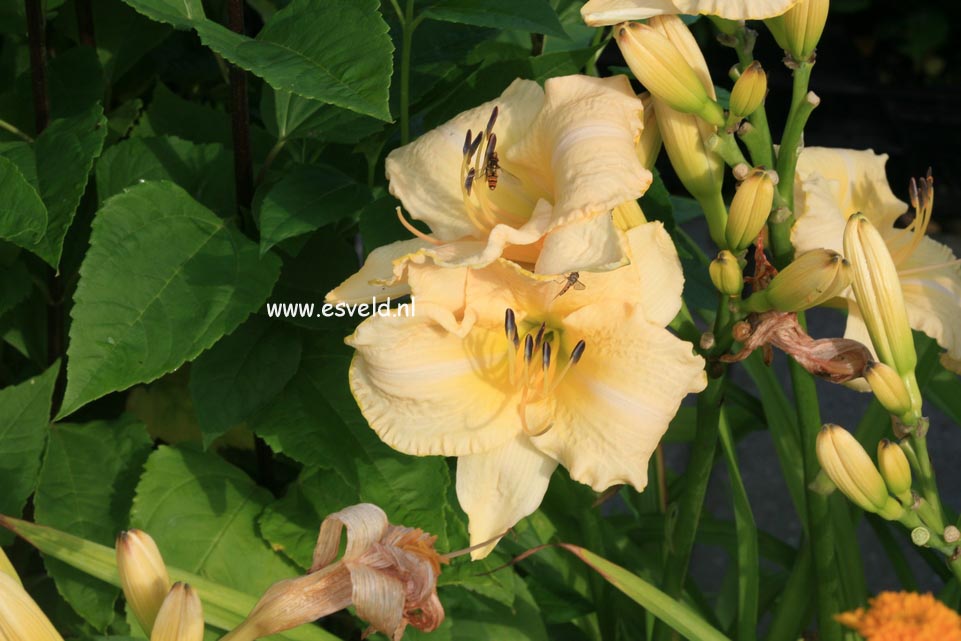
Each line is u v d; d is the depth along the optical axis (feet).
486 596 4.14
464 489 3.70
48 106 4.01
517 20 3.82
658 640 4.04
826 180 3.84
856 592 4.00
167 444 4.33
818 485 3.83
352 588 3.43
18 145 3.92
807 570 4.08
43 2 4.14
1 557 3.43
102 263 3.73
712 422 3.80
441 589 4.13
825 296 3.59
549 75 4.00
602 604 4.22
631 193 3.54
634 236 3.66
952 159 8.51
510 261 3.56
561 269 3.51
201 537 3.99
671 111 3.66
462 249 3.64
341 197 3.86
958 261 3.81
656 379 3.59
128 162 4.03
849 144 8.45
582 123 3.60
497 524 3.69
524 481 3.69
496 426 3.68
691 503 3.88
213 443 4.32
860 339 3.79
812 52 3.60
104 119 3.88
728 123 3.63
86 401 3.66
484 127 3.75
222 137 4.23
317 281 3.99
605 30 4.34
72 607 4.03
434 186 3.74
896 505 3.61
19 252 4.03
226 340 3.93
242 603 3.81
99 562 3.73
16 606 3.34
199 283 3.78
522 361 3.68
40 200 3.72
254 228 3.95
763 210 3.59
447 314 3.63
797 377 3.82
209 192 4.01
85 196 4.15
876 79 9.09
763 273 3.70
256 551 4.01
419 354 3.66
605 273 3.60
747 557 4.05
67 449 4.08
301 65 3.61
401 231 3.88
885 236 3.95
